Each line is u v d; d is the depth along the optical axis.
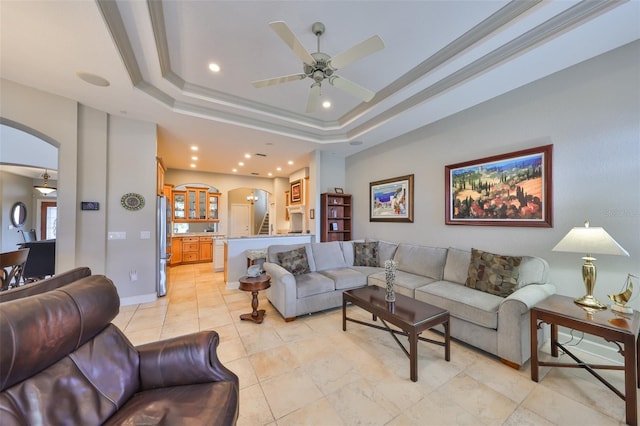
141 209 3.66
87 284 1.32
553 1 1.75
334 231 5.47
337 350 2.39
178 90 2.97
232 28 2.12
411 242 4.25
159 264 4.00
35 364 0.98
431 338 2.65
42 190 6.32
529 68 2.43
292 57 2.51
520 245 2.84
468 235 3.38
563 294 2.49
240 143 4.69
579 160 2.39
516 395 1.78
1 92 2.62
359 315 3.26
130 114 3.43
